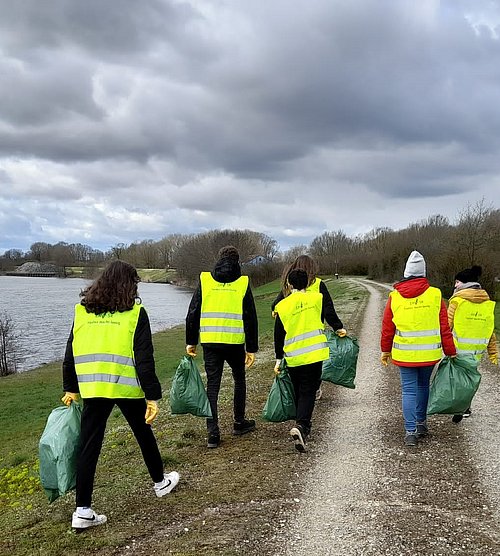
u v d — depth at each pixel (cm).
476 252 3391
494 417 739
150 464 495
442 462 572
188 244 10338
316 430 699
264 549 404
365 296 3847
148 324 460
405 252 5600
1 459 1065
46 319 5000
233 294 632
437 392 629
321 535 424
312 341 607
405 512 459
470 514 453
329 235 9825
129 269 462
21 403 1939
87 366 445
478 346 728
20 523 496
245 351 679
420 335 615
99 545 418
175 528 442
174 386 607
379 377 1042
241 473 554
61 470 445
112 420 1040
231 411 825
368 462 578
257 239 10100
